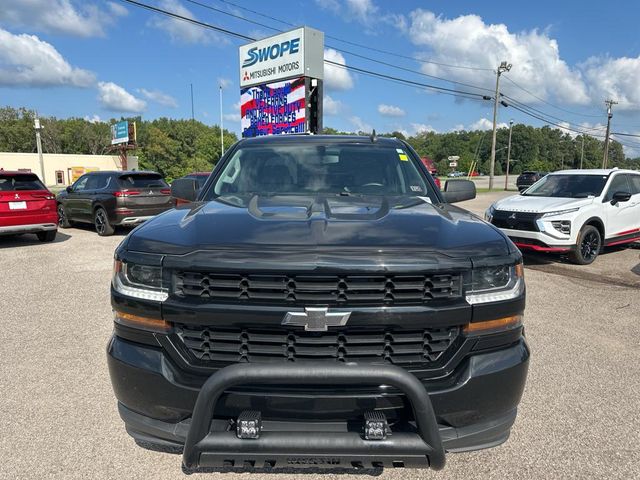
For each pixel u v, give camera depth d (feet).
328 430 6.23
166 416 6.64
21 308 17.90
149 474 8.23
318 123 45.42
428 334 6.44
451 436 6.51
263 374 5.90
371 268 6.16
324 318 6.10
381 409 6.23
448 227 7.41
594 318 17.25
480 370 6.52
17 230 31.30
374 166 11.05
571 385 11.72
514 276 6.88
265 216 7.78
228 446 6.04
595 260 28.63
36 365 12.73
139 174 37.70
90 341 14.53
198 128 282.15
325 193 10.19
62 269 24.99
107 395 11.06
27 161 202.49
